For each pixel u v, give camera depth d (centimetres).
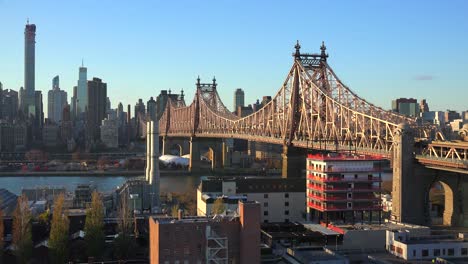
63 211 14100
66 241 11438
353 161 14750
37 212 16100
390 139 16738
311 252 10981
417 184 14950
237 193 16112
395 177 15125
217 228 9325
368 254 11512
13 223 12331
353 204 14675
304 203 16238
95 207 12362
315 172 15150
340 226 13112
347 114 19250
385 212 17038
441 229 14250
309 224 14138
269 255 11594
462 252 11125
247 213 9319
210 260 9212
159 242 9081
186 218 9738
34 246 12281
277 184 16388
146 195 19275
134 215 14512
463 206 15175
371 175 14788
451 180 15100
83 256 11819
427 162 14288
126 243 11812
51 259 11344
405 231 11838
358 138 19050
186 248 9194
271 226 14012
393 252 11450
